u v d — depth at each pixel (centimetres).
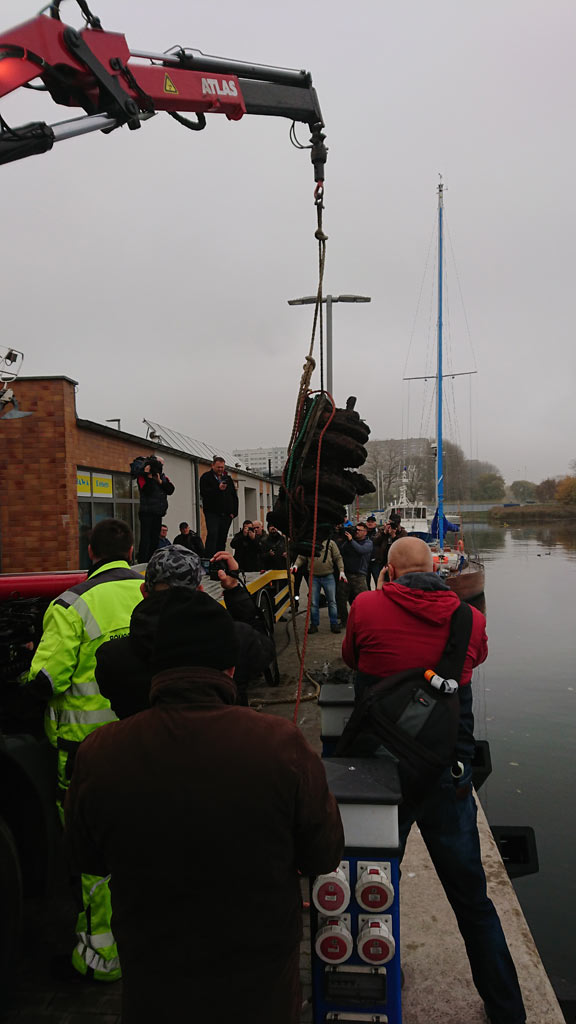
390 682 242
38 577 401
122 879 147
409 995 269
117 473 1488
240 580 384
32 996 261
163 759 147
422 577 259
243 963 145
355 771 226
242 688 449
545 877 612
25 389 1193
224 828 142
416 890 350
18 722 329
